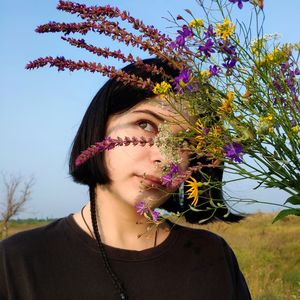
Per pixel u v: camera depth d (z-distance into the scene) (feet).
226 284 5.50
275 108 4.33
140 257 5.20
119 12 4.06
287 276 27.71
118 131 4.91
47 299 4.93
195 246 5.57
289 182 4.15
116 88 4.98
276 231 44.27
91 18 4.01
